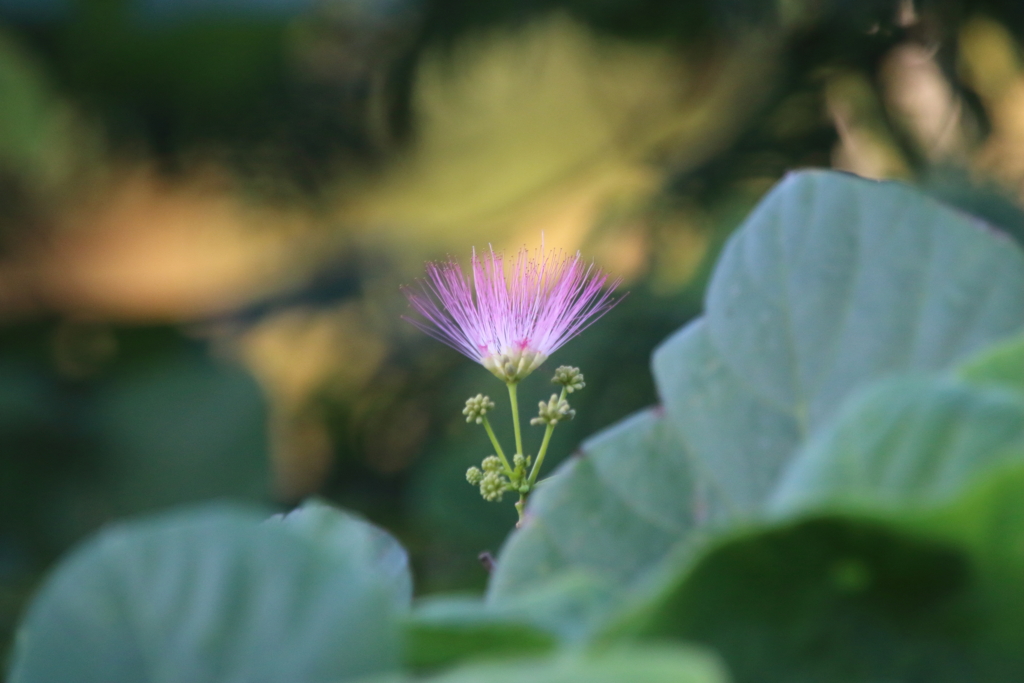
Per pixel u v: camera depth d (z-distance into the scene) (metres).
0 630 3.38
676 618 0.84
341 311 4.36
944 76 3.16
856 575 0.83
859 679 0.84
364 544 1.12
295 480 4.30
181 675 0.86
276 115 4.37
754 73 3.60
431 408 4.09
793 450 1.12
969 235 1.13
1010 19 3.08
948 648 0.84
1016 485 0.74
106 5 4.35
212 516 0.92
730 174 3.49
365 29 4.22
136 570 0.89
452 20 3.93
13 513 4.10
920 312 1.12
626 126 4.17
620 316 3.33
